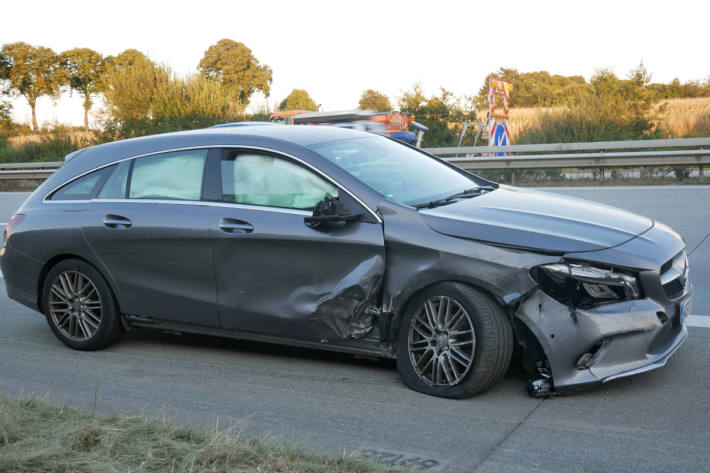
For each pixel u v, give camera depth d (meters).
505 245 3.96
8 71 76.62
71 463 3.02
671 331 4.09
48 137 25.33
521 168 15.77
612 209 4.69
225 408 4.18
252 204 4.71
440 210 4.31
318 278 4.45
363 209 4.37
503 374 4.06
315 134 5.04
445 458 3.39
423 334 4.24
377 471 3.05
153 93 24.83
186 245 4.88
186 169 5.04
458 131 21.69
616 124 17.28
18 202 17.67
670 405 3.88
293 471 2.99
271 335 4.75
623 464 3.24
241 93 90.88
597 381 3.83
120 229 5.13
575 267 3.86
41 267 5.55
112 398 4.43
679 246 4.27
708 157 13.71
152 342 5.64
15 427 3.42
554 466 3.26
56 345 5.70
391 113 20.45
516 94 57.31
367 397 4.23
